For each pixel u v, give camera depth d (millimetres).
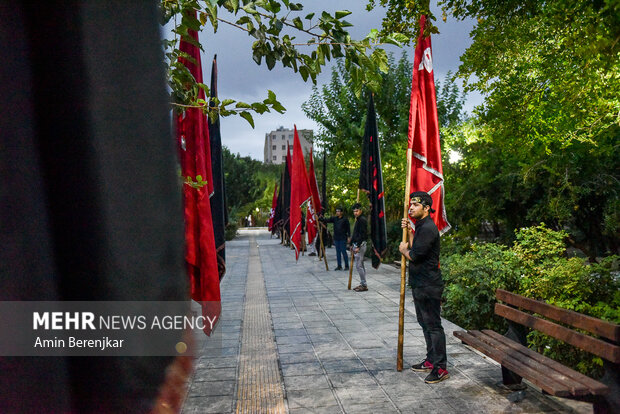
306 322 6480
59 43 591
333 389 3924
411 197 4262
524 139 5691
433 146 4512
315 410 3502
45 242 604
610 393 2705
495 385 3887
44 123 593
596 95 4402
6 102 578
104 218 625
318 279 10930
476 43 5348
